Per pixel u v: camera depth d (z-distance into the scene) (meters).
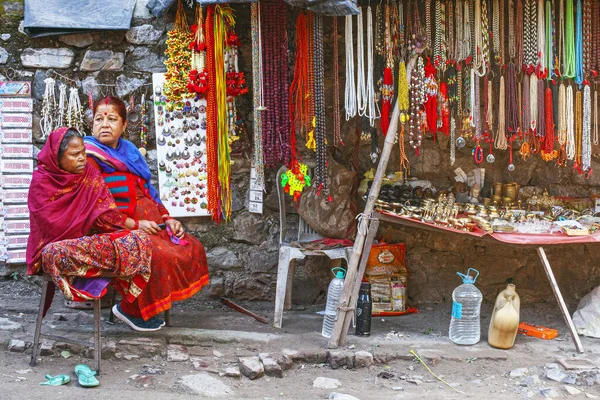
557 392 3.84
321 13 4.22
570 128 4.75
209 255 5.28
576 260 5.46
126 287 3.89
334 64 4.77
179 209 5.14
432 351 4.30
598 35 4.70
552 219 4.93
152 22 5.15
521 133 4.76
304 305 5.34
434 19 5.03
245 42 5.21
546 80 5.05
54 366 3.82
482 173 5.38
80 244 3.64
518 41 4.68
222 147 4.71
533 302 5.46
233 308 5.12
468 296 4.54
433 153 5.38
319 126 4.48
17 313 4.68
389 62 4.59
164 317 4.61
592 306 4.89
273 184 5.30
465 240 5.42
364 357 4.16
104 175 4.24
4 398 3.28
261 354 4.12
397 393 3.78
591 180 5.45
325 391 3.78
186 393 3.61
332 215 5.10
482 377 4.06
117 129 4.32
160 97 5.09
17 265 5.14
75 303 4.79
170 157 5.11
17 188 5.08
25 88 5.06
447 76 4.93
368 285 4.59
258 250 5.32
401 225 5.38
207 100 4.68
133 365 3.93
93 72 5.13
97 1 5.06
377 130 5.29
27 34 4.98
